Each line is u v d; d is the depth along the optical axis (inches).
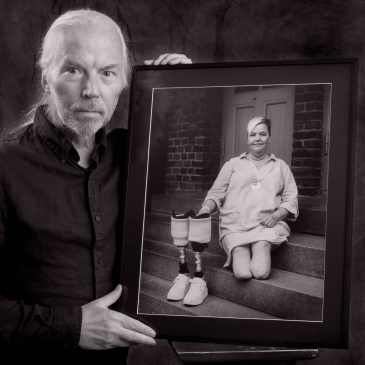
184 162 50.8
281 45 89.5
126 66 54.7
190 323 48.2
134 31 93.7
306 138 48.0
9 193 50.4
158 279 49.6
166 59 55.3
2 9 95.9
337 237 46.0
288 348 48.8
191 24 92.7
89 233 51.4
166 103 51.4
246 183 49.5
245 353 48.3
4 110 95.6
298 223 47.8
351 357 87.4
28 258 51.0
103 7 94.2
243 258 48.3
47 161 51.4
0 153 51.0
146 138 51.5
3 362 51.8
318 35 87.5
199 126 50.7
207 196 49.9
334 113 47.1
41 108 53.9
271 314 47.2
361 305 86.8
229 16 91.6
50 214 50.6
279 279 47.2
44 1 94.9
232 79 50.1
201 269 49.1
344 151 46.6
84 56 47.8
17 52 95.5
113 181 53.5
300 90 48.3
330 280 45.8
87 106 48.6
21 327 46.3
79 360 53.0
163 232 50.1
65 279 50.9
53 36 50.1
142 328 46.3
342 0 86.0
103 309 46.6
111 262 52.4
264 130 49.2
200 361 48.1
